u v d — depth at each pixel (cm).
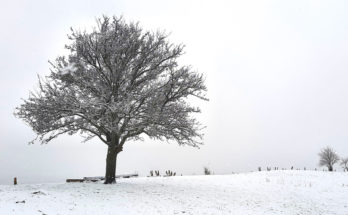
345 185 2211
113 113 1577
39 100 1588
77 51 1689
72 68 1633
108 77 1791
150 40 1780
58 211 1009
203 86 1742
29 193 1275
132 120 1703
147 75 1809
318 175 2742
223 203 1436
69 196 1282
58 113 1648
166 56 1803
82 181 2242
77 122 1680
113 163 1827
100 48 1655
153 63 1808
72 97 1584
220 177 2503
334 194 1872
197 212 1212
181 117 1723
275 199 1648
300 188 2041
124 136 1798
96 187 1619
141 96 1666
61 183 1992
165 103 1703
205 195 1598
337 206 1542
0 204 996
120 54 1702
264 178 2462
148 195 1470
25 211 939
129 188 1633
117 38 1717
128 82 1791
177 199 1434
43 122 1608
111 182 1797
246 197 1639
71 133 1798
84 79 1722
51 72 1680
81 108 1550
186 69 1725
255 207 1414
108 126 1550
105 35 1644
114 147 1814
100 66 1745
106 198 1320
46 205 1065
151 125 1670
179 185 1911
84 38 1677
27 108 1602
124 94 1667
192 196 1540
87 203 1182
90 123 1734
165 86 1706
